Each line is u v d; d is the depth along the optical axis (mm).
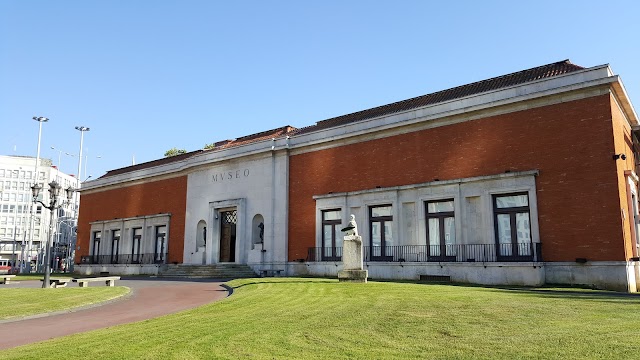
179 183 37219
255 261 30156
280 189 30328
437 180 23750
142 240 39094
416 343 7547
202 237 34812
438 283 21188
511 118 21984
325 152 28828
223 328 9211
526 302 11594
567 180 20078
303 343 7738
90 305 15211
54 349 7762
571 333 7793
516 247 21125
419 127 24906
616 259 18500
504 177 21547
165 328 9547
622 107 21625
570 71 21359
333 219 27906
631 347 6746
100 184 44188
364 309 11078
